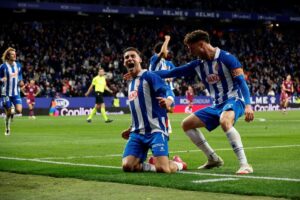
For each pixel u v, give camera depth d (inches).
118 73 2123.5
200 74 409.4
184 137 778.2
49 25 2215.8
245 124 1148.5
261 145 637.9
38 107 1823.3
